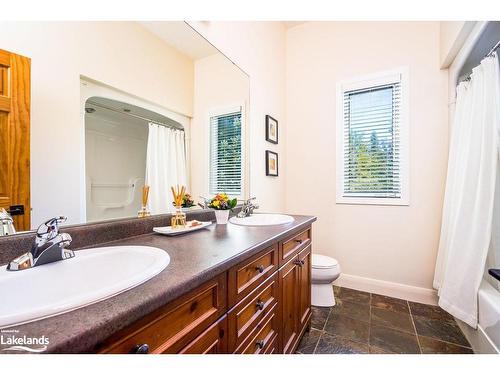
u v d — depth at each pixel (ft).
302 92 9.00
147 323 1.77
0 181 2.55
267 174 7.84
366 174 8.07
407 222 7.40
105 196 3.54
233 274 2.76
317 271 6.72
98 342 1.41
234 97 6.37
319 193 8.68
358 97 8.22
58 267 2.36
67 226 3.01
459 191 5.82
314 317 6.34
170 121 4.67
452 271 5.67
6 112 2.60
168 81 4.60
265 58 7.85
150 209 4.25
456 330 5.72
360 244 8.05
